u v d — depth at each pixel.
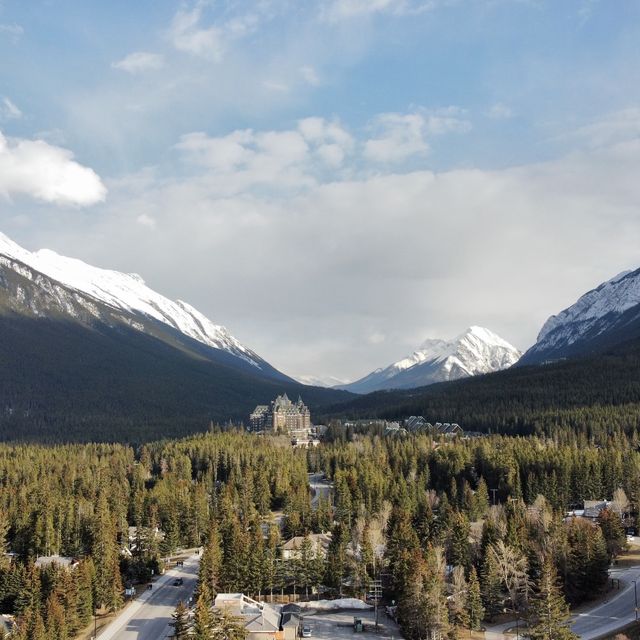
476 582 159.00
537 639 140.38
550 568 151.62
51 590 163.38
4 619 161.88
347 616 168.50
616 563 199.62
